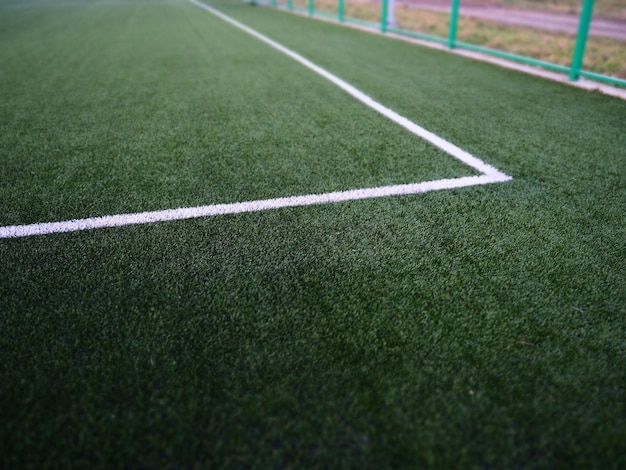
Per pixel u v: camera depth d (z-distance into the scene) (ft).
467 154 9.02
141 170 8.34
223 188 7.66
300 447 3.51
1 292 5.18
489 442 3.54
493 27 30.60
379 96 13.20
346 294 5.14
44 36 25.08
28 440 3.58
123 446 3.53
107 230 6.43
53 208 7.02
